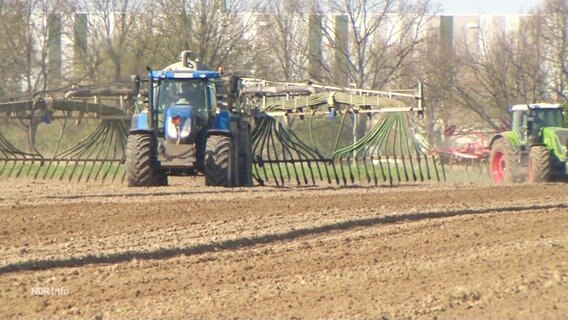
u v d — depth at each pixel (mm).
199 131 71938
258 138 85625
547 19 161375
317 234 43969
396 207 54562
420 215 50875
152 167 70125
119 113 87750
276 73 158375
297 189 70188
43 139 110750
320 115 84438
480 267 34938
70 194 62188
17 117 85125
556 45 157000
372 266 35219
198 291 30438
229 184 70062
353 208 53438
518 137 89875
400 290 30656
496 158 92750
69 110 85875
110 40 104250
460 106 161500
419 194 64250
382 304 28531
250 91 86562
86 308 28125
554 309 28062
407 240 41781
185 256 37156
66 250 37250
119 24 112688
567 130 85875
